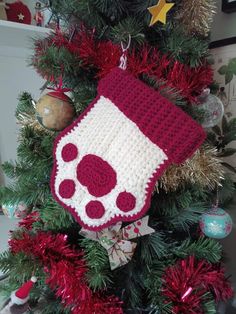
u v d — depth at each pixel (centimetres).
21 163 60
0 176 101
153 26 50
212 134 63
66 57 49
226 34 76
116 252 47
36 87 108
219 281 53
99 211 42
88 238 48
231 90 72
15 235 53
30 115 58
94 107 44
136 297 51
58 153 46
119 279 52
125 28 46
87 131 44
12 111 105
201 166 49
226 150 66
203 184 52
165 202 53
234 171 66
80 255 49
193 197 55
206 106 52
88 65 51
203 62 53
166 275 50
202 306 48
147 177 41
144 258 52
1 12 89
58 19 58
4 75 103
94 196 42
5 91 104
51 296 55
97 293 47
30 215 58
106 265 47
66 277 45
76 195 43
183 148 40
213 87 63
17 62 104
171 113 40
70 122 48
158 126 41
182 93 49
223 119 66
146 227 49
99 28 52
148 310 51
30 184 56
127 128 41
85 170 43
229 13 75
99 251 47
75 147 44
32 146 55
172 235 59
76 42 52
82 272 46
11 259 48
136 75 47
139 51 50
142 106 41
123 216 41
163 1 44
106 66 48
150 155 41
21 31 85
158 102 41
